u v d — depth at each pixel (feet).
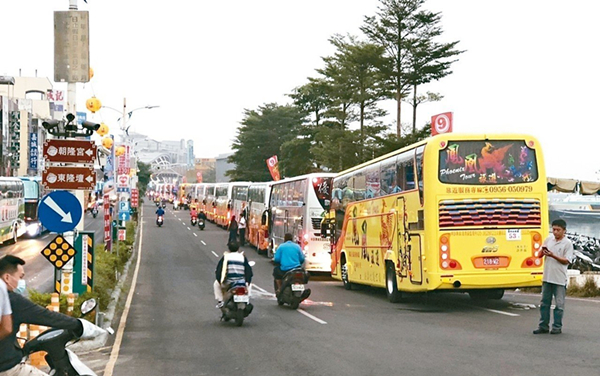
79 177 42.19
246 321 50.26
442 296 66.85
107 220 90.22
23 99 275.80
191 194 306.96
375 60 165.48
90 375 21.29
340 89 183.73
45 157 41.81
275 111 291.99
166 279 85.51
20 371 20.01
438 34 162.50
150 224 216.33
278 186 114.11
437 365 32.07
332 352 36.42
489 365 31.68
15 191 133.80
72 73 49.49
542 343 37.35
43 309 20.56
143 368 33.32
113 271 71.56
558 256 39.91
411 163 55.72
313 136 233.96
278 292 58.59
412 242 55.31
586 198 94.58
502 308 55.93
